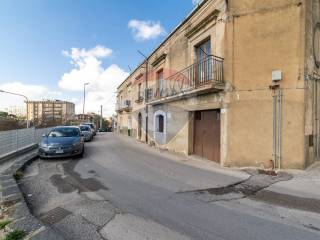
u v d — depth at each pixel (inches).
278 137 277.0
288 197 187.8
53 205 173.9
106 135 1035.3
